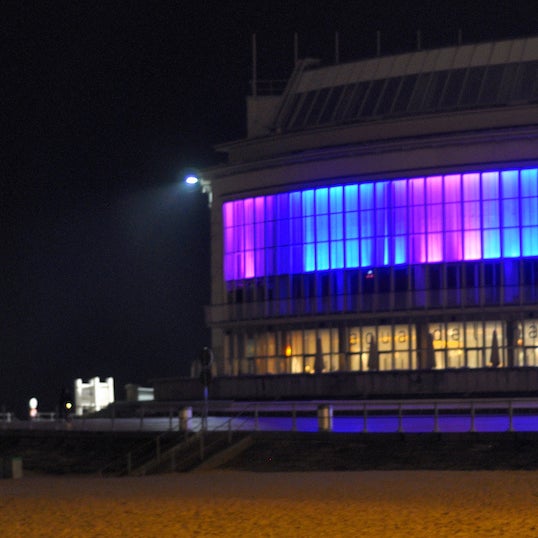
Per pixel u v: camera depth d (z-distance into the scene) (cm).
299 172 8969
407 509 3123
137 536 2731
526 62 8969
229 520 2966
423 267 8475
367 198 8681
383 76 9412
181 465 5428
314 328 8906
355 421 6681
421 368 8450
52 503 3456
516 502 3250
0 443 6788
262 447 5531
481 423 6153
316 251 8869
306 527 2822
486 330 8338
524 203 8256
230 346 9419
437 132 8600
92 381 9462
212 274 9494
